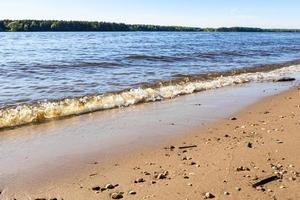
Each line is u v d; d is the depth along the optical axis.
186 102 14.34
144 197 5.89
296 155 7.77
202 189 6.16
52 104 12.96
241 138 9.20
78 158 7.85
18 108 12.24
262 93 16.56
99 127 10.50
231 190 6.12
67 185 6.45
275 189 6.16
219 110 12.84
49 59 34.84
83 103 13.27
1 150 8.34
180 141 9.08
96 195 6.01
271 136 9.27
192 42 88.00
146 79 20.22
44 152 8.24
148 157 7.88
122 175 6.87
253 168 7.05
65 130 10.16
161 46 65.44
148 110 12.86
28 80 19.75
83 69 26.00
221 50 52.69
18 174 6.95
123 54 42.03
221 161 7.48
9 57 37.72
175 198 5.85
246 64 30.91
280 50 56.19
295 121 10.90
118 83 18.59
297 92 16.77
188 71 24.55
